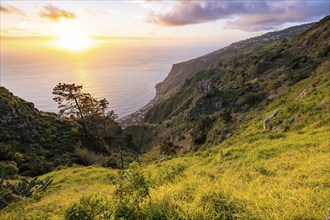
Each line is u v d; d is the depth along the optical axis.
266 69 93.56
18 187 18.64
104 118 70.75
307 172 8.29
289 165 10.47
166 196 5.38
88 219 4.39
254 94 66.44
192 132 67.56
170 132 94.94
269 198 5.05
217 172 13.08
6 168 29.70
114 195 5.40
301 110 20.12
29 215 9.88
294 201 4.74
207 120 62.94
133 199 4.81
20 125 41.94
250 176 9.75
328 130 15.54
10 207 13.98
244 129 28.69
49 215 8.91
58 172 31.61
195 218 4.29
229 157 16.09
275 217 4.08
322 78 26.12
